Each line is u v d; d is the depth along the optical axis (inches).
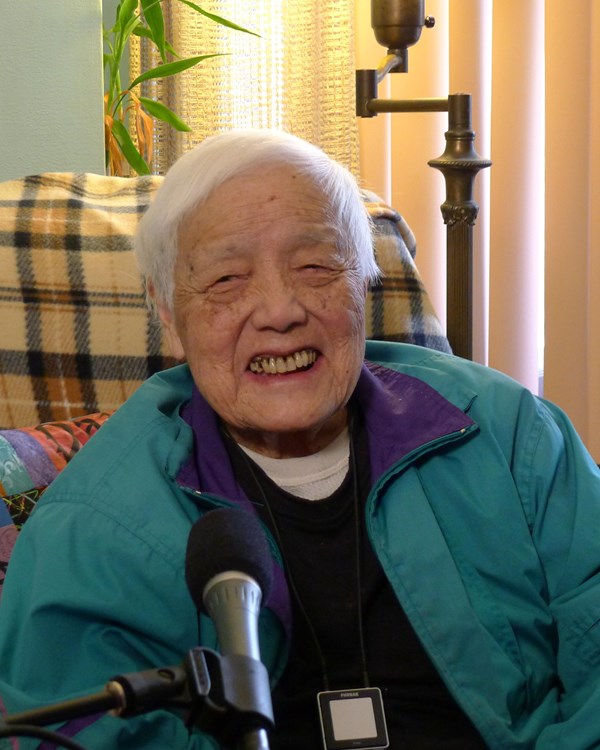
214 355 49.9
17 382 63.4
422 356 60.4
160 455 50.2
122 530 46.8
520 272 100.2
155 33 100.7
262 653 46.4
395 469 51.6
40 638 44.2
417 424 52.9
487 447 53.4
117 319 64.7
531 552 51.6
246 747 24.8
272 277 48.7
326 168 50.7
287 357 49.6
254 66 117.3
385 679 48.9
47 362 63.8
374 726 46.1
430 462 53.0
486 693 47.6
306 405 49.4
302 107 114.8
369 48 107.4
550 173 95.2
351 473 52.1
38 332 63.9
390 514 50.9
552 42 92.7
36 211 66.5
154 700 24.7
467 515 52.0
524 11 95.7
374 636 49.6
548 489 53.1
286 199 49.0
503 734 46.4
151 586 46.1
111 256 65.5
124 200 69.4
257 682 25.4
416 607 48.8
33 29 75.7
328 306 49.4
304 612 48.9
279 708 48.0
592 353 94.4
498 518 51.8
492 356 102.4
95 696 24.7
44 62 76.6
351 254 50.5
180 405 55.7
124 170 117.5
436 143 106.3
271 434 51.6
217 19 93.4
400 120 106.6
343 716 46.2
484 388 56.3
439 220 108.0
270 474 52.4
